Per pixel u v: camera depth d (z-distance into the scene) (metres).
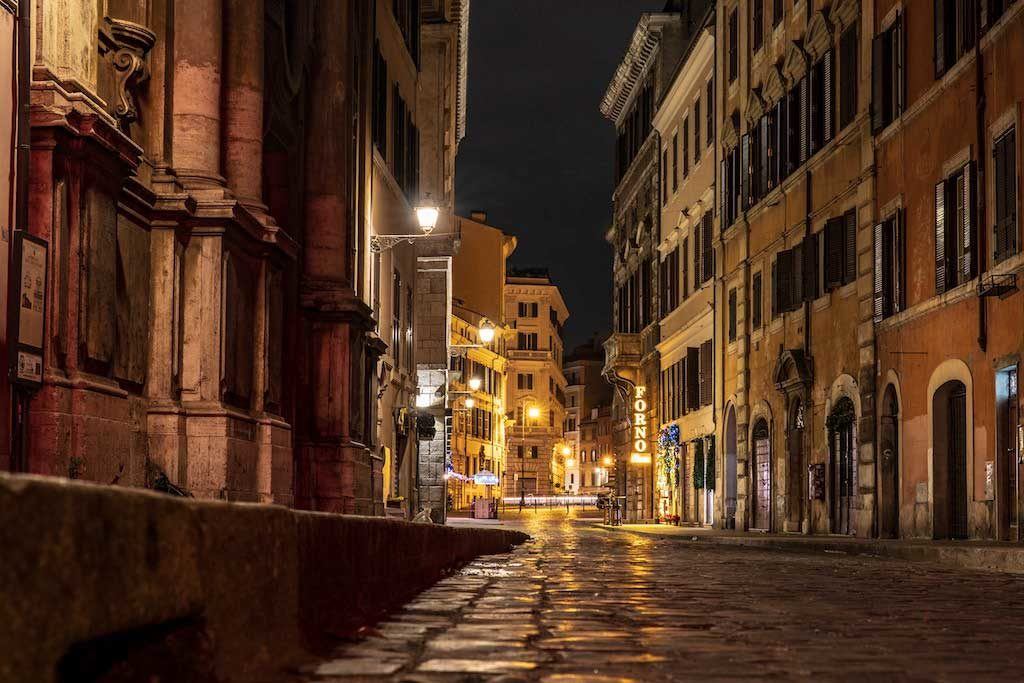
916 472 26.58
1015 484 21.91
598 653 6.09
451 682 4.87
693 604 9.54
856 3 31.00
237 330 15.66
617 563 17.70
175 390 14.48
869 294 29.58
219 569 3.73
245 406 16.09
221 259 14.84
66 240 11.66
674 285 55.28
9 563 2.30
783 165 37.75
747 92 42.09
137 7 14.09
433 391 39.84
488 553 20.02
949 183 24.97
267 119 19.22
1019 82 21.33
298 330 21.81
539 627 7.33
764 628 7.54
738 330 42.44
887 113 28.78
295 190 21.75
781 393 37.12
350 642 5.85
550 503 128.62
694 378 50.97
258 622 4.25
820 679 5.23
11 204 10.94
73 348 11.69
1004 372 22.08
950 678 5.32
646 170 62.03
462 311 75.25
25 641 2.36
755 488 40.75
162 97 14.62
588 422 150.75
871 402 29.17
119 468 12.52
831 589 11.76
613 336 63.38
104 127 11.89
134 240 13.62
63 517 2.52
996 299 22.27
